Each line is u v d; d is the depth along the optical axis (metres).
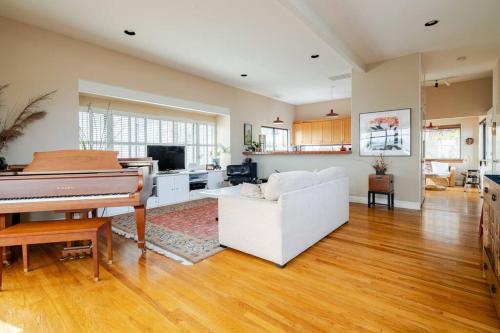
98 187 2.54
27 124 3.45
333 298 1.88
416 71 4.60
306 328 1.56
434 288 2.00
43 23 3.43
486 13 3.29
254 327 1.57
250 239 2.57
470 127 8.44
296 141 9.23
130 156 5.23
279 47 4.21
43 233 2.04
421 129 4.90
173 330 1.55
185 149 6.05
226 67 5.20
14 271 2.32
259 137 7.64
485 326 1.56
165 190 5.14
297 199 2.54
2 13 3.18
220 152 6.86
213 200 5.69
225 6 3.03
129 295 1.93
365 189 5.24
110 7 3.05
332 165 5.68
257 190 2.67
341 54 4.09
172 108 5.99
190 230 3.51
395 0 3.00
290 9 2.85
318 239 2.98
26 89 3.46
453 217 4.14
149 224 3.80
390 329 1.54
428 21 3.49
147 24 3.46
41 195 2.39
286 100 8.55
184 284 2.09
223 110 6.44
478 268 2.33
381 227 3.61
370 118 5.11
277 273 2.27
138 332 1.53
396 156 4.86
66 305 1.80
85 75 4.00
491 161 5.52
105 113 4.85
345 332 1.52
